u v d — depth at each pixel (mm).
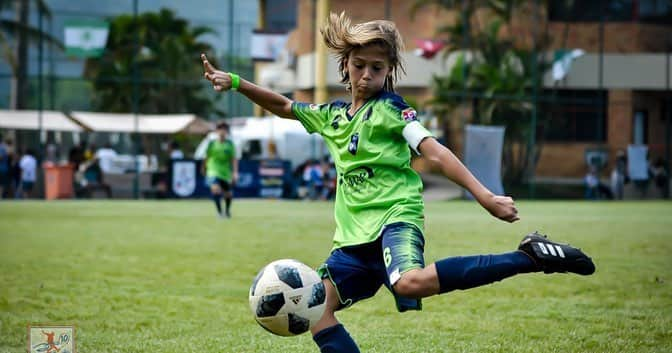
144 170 37312
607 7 41438
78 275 10266
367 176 4793
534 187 36938
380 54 4770
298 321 4555
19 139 36438
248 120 36531
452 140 37938
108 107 38281
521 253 4344
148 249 13195
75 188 32531
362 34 4707
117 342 6582
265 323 4570
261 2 39344
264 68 41156
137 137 32750
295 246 13719
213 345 6484
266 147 36031
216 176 20719
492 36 38719
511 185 37344
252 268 10977
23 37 36438
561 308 8172
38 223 18562
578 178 39312
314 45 37344
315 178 32344
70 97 39094
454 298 8734
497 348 6398
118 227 17578
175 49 38094
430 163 4508
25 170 31109
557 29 41344
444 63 39750
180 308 8102
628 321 7520
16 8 36781
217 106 39125
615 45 41438
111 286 9422
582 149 39469
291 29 40156
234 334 6922
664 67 40062
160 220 19781
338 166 4957
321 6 38781
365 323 7441
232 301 8516
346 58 4910
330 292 4773
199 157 36406
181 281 9828
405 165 4797
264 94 5258
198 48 38625
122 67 37594
